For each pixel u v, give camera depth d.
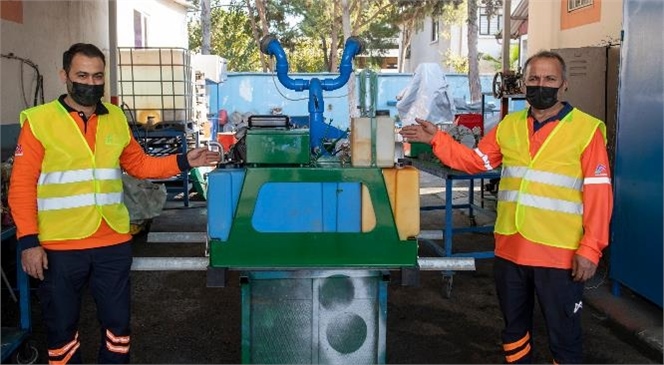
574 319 2.79
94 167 2.74
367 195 2.64
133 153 3.01
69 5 6.64
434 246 5.26
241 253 2.63
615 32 6.26
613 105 5.93
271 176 2.60
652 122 4.08
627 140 4.40
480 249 6.12
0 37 5.05
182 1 15.09
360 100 2.86
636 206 4.29
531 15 8.34
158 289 4.96
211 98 13.86
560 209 2.73
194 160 3.02
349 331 2.82
